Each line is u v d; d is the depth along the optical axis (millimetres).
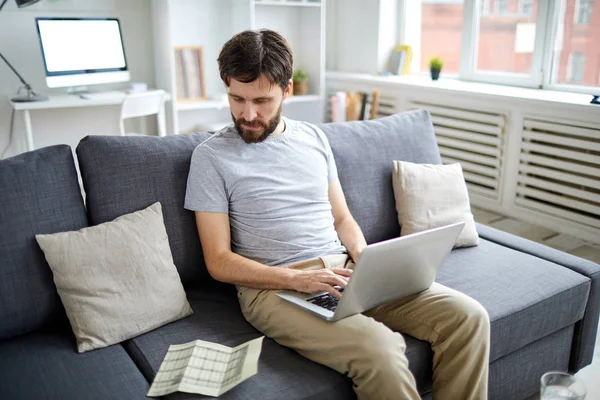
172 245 1589
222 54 1504
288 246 1549
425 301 1447
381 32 4309
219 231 1520
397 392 1223
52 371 1251
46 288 1409
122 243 1424
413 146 2090
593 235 3004
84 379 1223
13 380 1219
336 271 1450
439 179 1979
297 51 4484
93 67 3570
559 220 3166
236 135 1587
